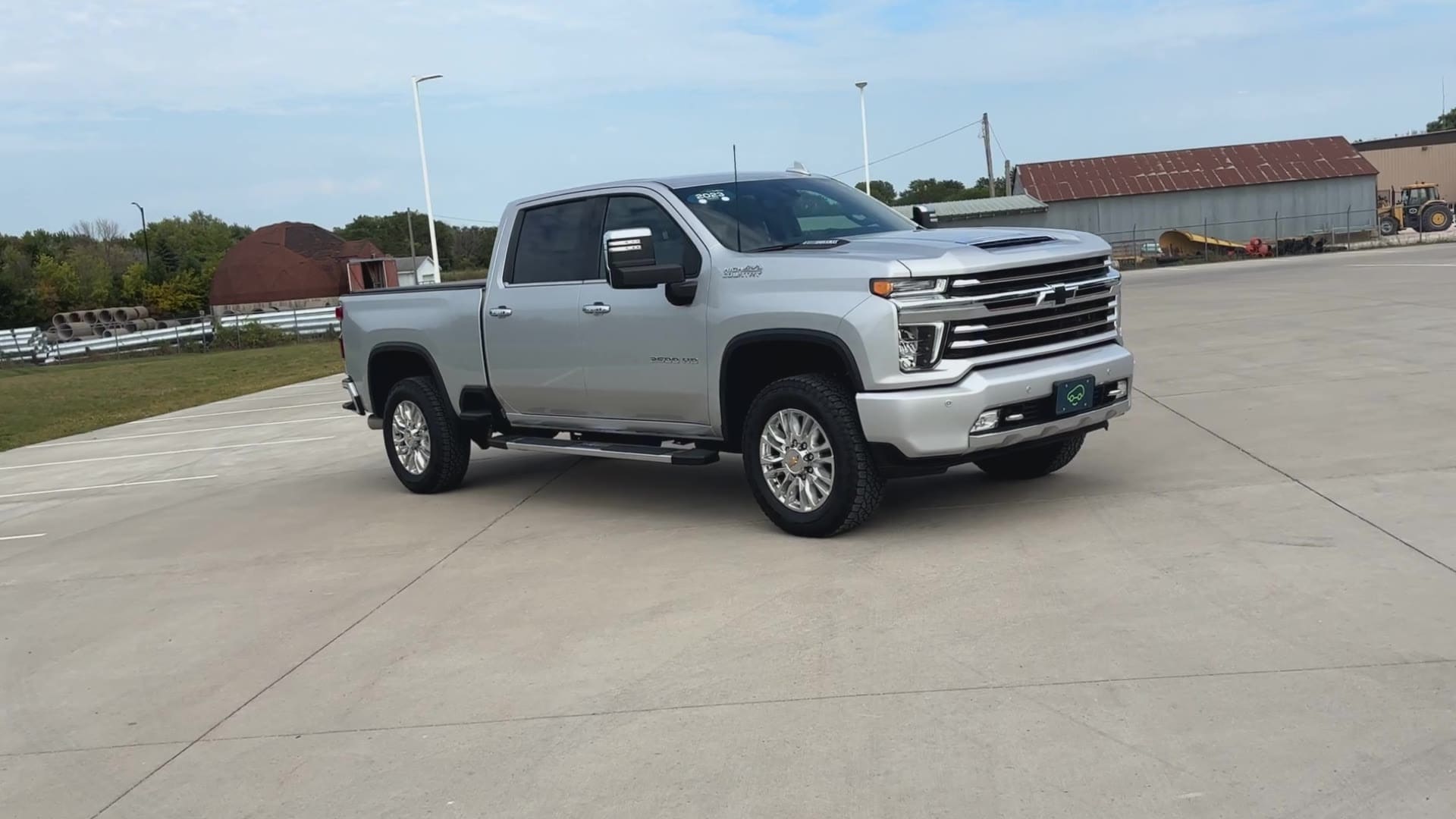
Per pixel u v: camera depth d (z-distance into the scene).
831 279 6.00
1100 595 4.98
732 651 4.77
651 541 6.72
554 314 7.54
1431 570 4.92
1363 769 3.34
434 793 3.75
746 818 3.38
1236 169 52.50
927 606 5.06
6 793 4.11
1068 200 52.47
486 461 10.48
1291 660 4.12
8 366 42.03
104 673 5.34
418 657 5.09
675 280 6.52
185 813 3.81
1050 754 3.60
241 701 4.79
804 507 6.34
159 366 35.94
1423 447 7.15
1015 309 5.93
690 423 6.98
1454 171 63.34
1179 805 3.23
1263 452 7.46
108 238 106.69
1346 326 13.88
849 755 3.72
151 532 8.55
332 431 14.23
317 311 48.31
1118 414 6.50
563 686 4.57
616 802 3.56
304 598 6.26
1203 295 22.50
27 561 7.96
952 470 7.93
